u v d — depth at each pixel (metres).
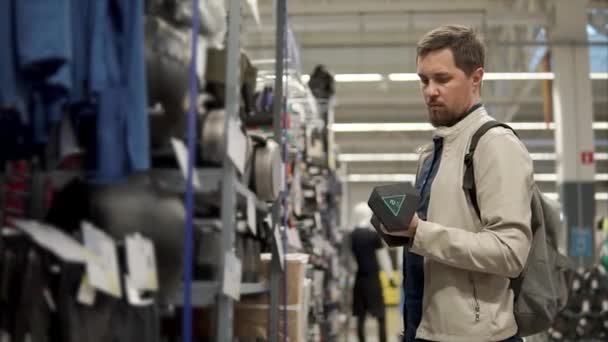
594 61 9.31
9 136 1.49
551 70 9.45
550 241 1.84
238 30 1.96
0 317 1.41
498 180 1.64
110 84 1.44
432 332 1.72
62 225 1.64
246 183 2.31
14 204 1.62
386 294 15.95
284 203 2.91
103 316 1.48
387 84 11.19
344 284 8.95
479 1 9.14
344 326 8.63
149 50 1.67
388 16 9.35
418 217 1.73
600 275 7.70
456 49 1.74
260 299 2.72
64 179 1.65
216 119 1.85
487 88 10.12
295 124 4.10
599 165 10.70
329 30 9.70
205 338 2.10
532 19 9.23
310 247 4.68
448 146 1.78
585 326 7.54
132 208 1.63
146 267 1.40
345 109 12.81
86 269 1.28
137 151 1.43
